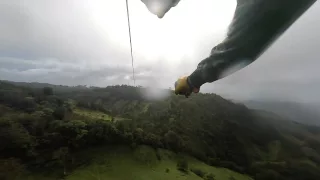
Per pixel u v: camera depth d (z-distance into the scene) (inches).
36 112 3292.3
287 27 67.9
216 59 75.1
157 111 4758.9
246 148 4544.8
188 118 4950.8
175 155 3661.4
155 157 3267.7
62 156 2790.4
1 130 2778.1
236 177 3491.6
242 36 69.9
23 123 3019.2
